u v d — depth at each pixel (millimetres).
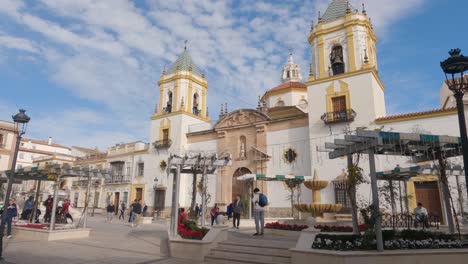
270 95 36656
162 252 11383
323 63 25062
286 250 9641
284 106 33625
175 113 34375
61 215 18922
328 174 22547
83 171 15977
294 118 26719
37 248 11797
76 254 10695
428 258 8000
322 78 24516
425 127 20047
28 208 19578
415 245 8633
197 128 33719
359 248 8391
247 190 28062
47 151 61562
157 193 33688
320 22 26062
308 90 25094
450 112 19453
